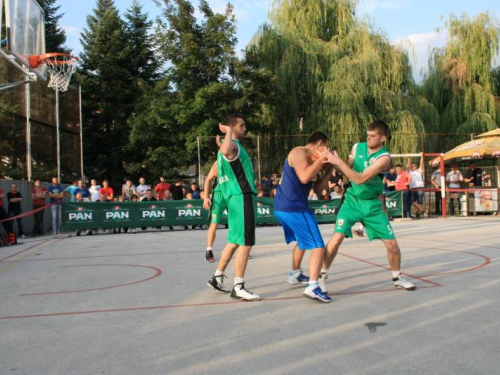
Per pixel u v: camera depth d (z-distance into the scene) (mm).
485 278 5262
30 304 4621
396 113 22859
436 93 25203
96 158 33844
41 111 17406
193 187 15938
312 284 4391
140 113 28406
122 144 33312
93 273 6398
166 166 26219
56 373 2826
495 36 24250
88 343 3371
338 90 22781
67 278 6059
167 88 26438
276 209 4613
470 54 24391
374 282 5207
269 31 25094
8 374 2830
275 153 24016
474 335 3322
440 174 15906
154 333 3566
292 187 4512
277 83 23812
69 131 19750
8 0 9352
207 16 25578
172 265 6887
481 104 24047
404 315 3863
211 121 23250
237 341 3328
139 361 2988
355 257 7051
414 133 21781
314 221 4527
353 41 24656
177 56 25328
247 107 23781
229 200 4680
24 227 14516
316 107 23859
